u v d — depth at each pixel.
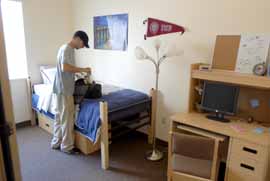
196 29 2.57
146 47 3.09
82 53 4.17
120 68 3.52
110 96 2.96
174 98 2.91
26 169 2.52
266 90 2.15
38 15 3.78
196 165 1.94
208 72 2.25
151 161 2.71
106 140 2.50
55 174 2.44
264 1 2.06
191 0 2.55
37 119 3.88
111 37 3.54
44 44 3.94
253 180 1.87
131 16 3.19
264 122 2.20
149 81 3.16
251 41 2.17
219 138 1.98
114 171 2.50
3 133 0.88
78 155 2.85
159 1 2.84
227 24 2.33
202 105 2.40
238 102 2.35
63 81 2.67
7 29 3.49
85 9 3.91
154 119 3.08
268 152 1.78
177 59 2.79
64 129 2.82
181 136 1.80
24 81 3.72
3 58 0.85
